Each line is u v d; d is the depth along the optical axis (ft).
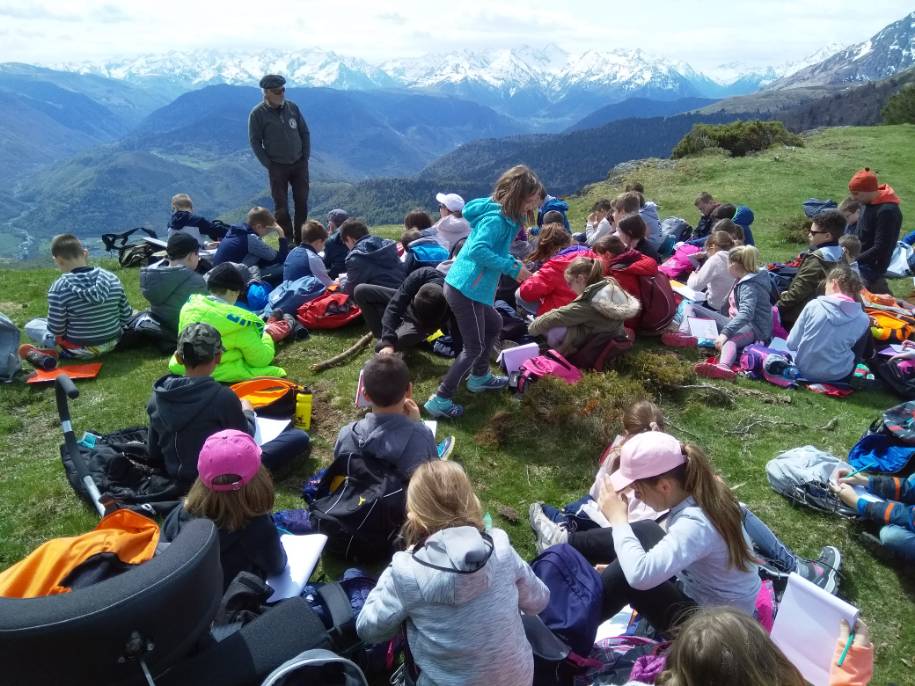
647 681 11.43
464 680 9.74
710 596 12.81
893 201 33.35
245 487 12.80
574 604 12.55
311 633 10.91
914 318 29.99
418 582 9.87
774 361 26.37
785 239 52.13
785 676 7.70
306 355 27.78
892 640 15.12
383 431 16.17
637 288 28.37
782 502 19.43
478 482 19.83
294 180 43.16
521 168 20.43
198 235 42.27
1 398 24.00
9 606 8.02
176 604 8.79
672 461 12.44
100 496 17.06
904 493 17.60
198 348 16.70
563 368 24.16
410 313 25.44
